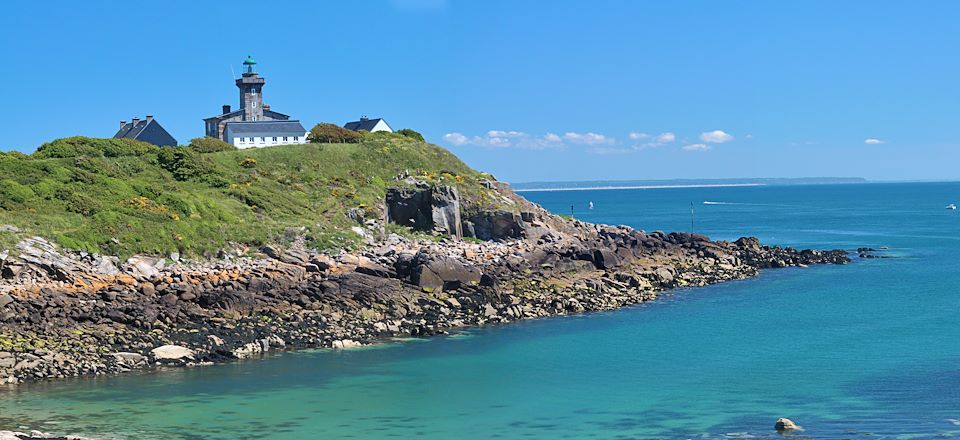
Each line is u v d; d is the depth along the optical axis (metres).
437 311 64.69
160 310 56.84
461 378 48.84
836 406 42.84
